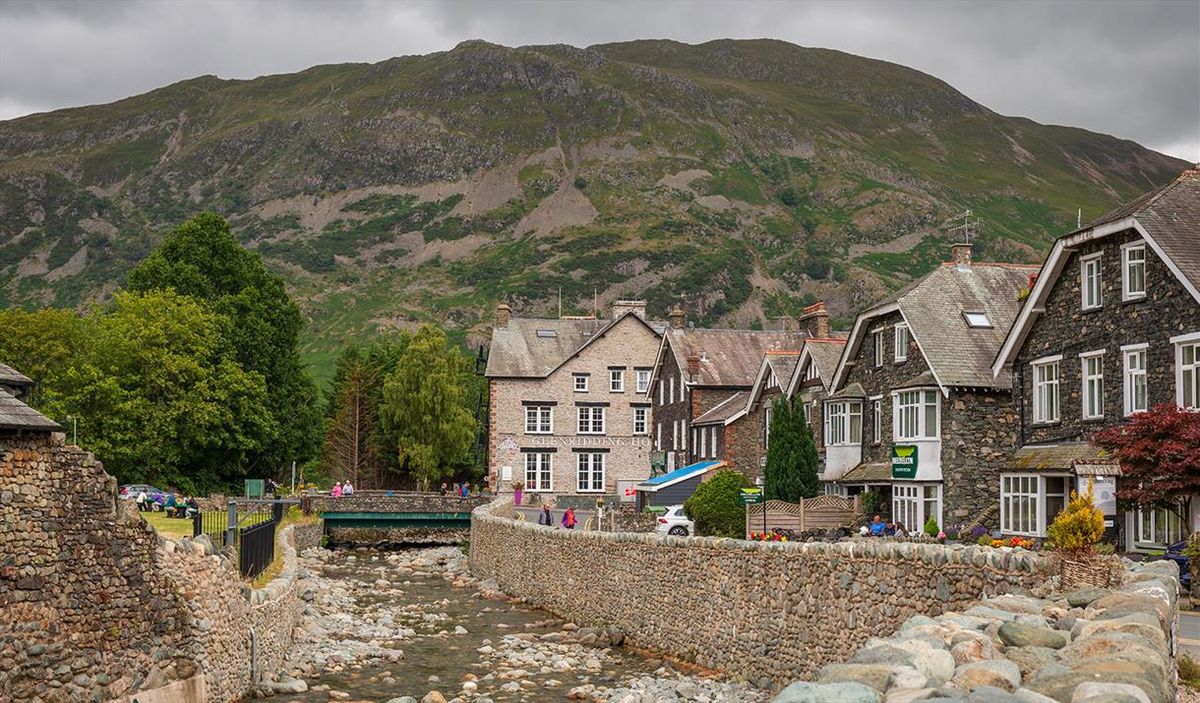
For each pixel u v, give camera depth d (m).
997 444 42.09
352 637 34.69
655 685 25.94
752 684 24.84
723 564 26.75
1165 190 33.78
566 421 91.69
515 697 25.78
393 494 77.38
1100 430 31.52
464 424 98.31
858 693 7.64
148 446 66.69
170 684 21.11
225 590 24.06
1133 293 33.78
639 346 93.12
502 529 48.53
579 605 37.25
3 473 18.14
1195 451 27.59
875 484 46.72
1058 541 15.98
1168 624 12.10
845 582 21.23
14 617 18.12
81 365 66.75
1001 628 11.03
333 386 118.06
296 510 69.19
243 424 72.81
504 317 95.44
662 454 80.06
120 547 20.34
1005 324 44.97
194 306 70.75
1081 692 7.85
